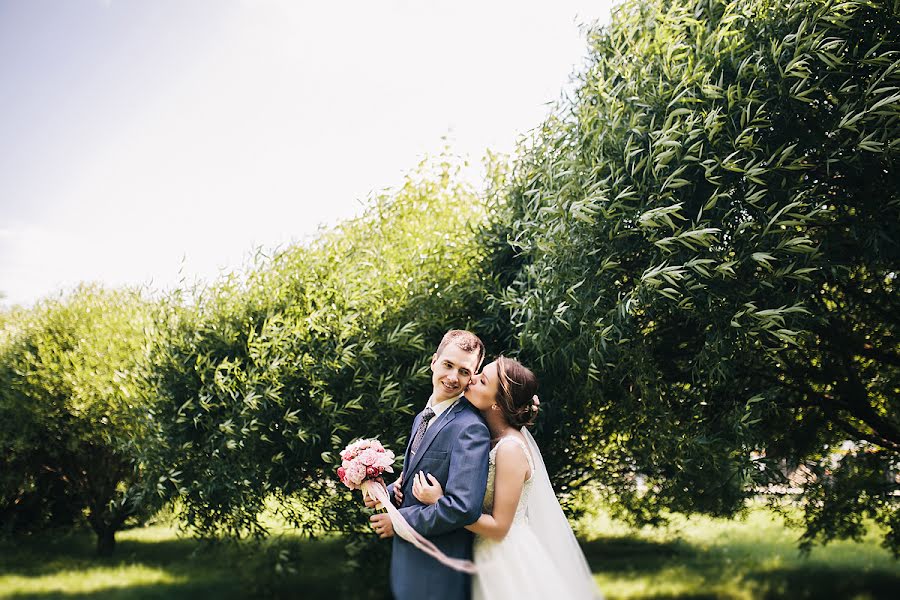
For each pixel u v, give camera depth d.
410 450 2.59
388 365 4.91
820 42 3.17
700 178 3.55
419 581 2.33
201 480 5.13
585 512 6.58
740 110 3.36
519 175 4.98
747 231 3.44
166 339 5.40
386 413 4.77
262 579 6.14
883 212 3.48
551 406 4.54
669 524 7.86
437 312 4.91
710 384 3.98
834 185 3.53
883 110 3.04
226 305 5.39
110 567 7.28
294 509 5.28
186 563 7.34
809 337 4.01
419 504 2.44
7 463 8.16
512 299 4.37
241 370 5.11
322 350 4.86
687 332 4.36
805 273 3.48
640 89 3.78
